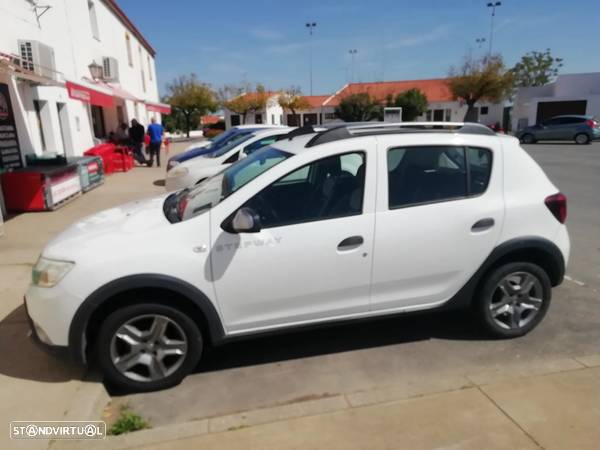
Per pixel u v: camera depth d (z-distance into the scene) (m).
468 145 3.53
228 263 3.08
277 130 9.12
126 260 2.94
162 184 12.41
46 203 8.66
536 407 2.80
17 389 3.10
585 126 24.91
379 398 2.95
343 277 3.30
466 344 3.79
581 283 5.01
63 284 2.93
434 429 2.63
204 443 2.57
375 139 3.37
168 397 3.18
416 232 3.36
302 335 4.00
